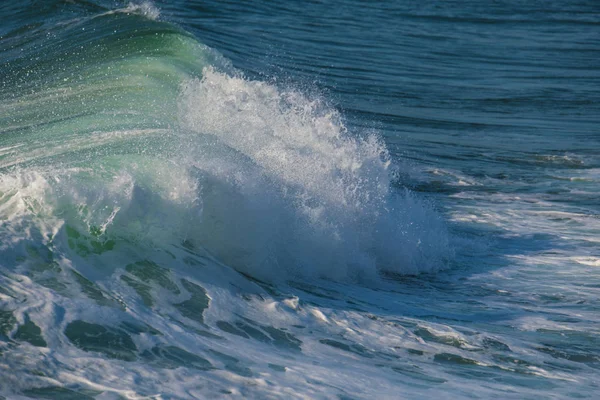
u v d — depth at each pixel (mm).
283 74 61719
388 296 22406
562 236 30125
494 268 26266
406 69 71875
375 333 18234
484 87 66875
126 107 33875
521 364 17125
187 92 32281
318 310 19281
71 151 25031
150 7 60656
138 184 20031
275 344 16453
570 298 23094
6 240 17188
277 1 103000
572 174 41156
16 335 13734
